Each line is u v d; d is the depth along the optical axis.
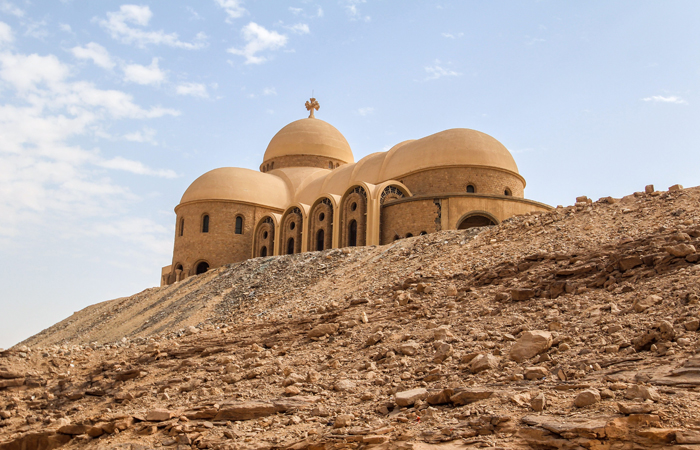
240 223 51.38
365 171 46.31
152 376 18.89
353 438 10.15
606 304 14.07
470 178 41.19
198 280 36.88
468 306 17.23
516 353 12.41
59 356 21.53
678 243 15.99
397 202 39.06
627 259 15.81
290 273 30.53
